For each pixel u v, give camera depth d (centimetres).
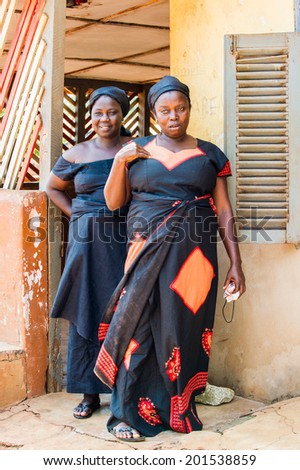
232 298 349
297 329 379
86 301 367
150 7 532
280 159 366
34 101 422
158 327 335
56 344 418
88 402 379
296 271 378
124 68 759
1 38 452
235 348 402
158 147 342
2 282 418
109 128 372
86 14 553
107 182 347
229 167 354
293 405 361
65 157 384
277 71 364
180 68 427
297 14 366
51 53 409
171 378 336
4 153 465
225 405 385
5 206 413
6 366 396
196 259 334
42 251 409
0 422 372
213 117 405
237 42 364
